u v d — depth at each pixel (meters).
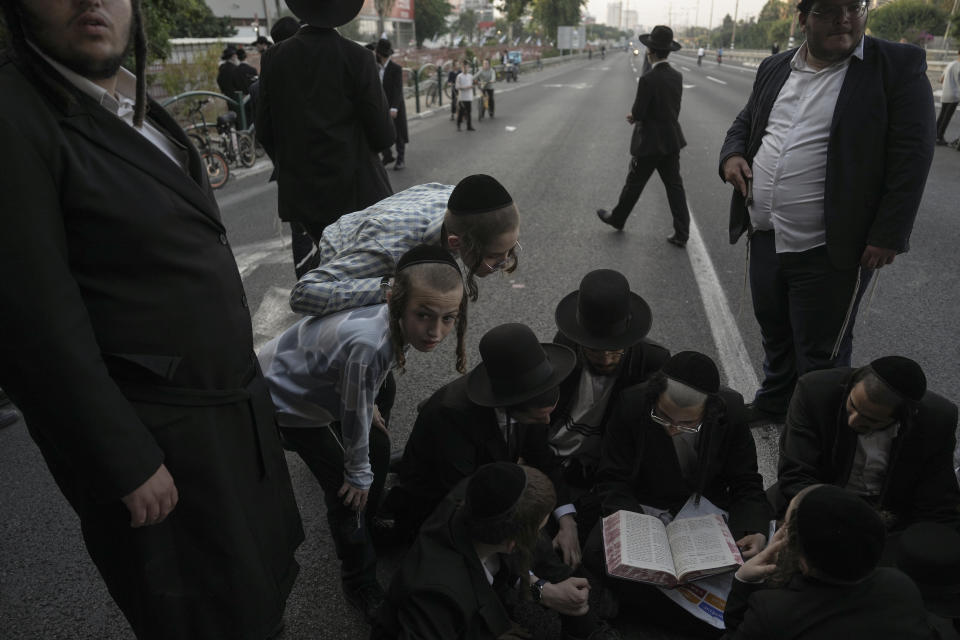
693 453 2.38
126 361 1.31
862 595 1.55
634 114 5.74
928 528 2.11
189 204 1.37
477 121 16.22
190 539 1.47
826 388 2.38
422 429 2.39
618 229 6.52
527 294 4.90
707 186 8.54
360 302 2.00
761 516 2.32
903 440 2.16
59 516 2.78
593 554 2.29
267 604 1.65
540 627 2.27
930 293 4.85
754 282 3.14
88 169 1.21
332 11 3.21
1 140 1.11
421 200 2.25
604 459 2.52
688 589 2.12
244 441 1.56
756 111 3.01
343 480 2.16
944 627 1.94
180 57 13.61
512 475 1.75
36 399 1.18
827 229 2.73
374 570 2.29
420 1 59.56
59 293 1.17
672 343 4.11
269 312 4.64
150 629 1.51
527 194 8.15
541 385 2.18
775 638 1.60
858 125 2.61
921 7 37.03
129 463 1.25
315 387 2.04
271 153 3.57
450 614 1.75
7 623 2.27
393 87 9.23
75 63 1.21
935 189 8.26
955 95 11.27
